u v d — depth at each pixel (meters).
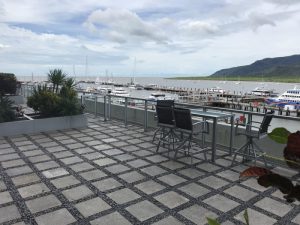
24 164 4.49
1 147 5.47
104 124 8.05
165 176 4.05
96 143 5.89
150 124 7.42
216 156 5.07
